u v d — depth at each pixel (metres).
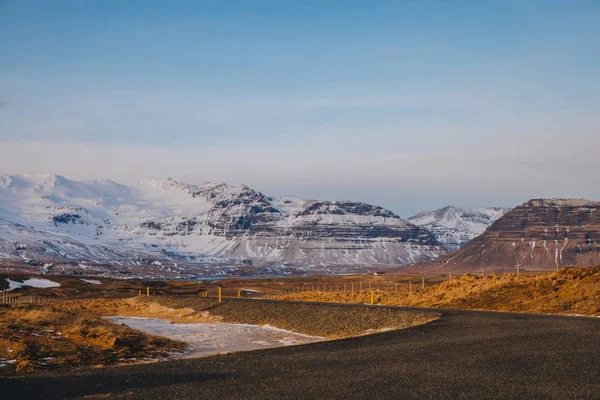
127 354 32.22
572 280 49.22
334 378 17.27
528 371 17.23
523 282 52.94
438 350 22.27
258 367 19.97
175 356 34.34
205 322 62.66
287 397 14.98
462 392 14.84
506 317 34.66
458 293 56.75
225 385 16.91
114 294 148.88
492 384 15.62
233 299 81.56
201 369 20.05
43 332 35.12
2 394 16.59
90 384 17.78
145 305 85.12
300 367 19.59
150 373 19.52
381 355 21.64
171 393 15.98
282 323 52.19
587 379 15.90
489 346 22.67
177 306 76.88
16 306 62.28
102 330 36.78
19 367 25.59
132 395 15.88
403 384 16.00
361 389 15.58
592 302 40.09
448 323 32.59
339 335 42.12
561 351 20.61
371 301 65.81
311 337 44.19
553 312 40.00
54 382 18.30
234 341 43.75
